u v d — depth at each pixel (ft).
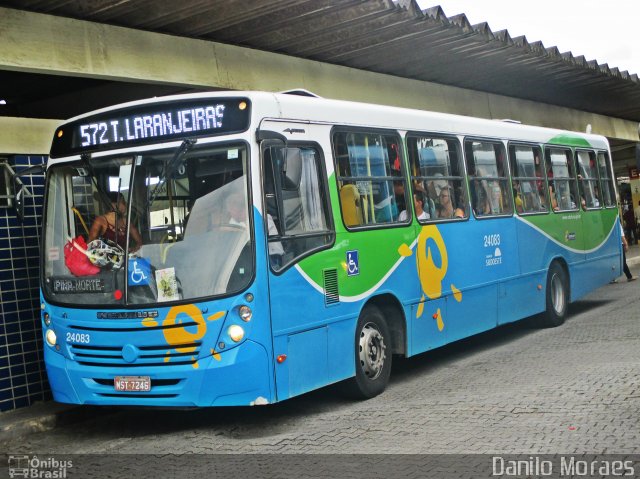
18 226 29.89
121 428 27.53
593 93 63.77
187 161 24.63
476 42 41.68
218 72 35.91
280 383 24.29
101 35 31.17
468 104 55.88
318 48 39.11
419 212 32.12
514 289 39.14
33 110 44.29
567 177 46.47
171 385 24.06
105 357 24.97
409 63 45.34
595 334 39.34
